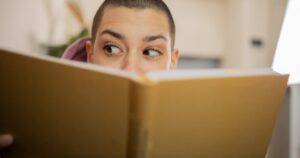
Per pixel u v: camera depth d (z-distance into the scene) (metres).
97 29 0.68
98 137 0.41
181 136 0.41
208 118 0.42
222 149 0.48
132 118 0.36
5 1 0.82
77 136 0.43
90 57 0.70
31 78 0.42
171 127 0.39
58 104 0.42
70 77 0.39
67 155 0.45
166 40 0.69
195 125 0.42
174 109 0.38
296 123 0.92
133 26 0.65
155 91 0.34
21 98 0.45
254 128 0.49
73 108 0.41
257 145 0.52
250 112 0.47
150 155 0.39
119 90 0.36
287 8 0.89
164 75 0.36
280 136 0.95
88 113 0.40
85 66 0.38
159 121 0.37
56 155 0.47
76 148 0.44
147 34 0.66
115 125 0.38
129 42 0.66
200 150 0.45
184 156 0.44
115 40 0.66
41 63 0.40
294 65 0.90
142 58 0.66
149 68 0.67
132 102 0.35
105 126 0.39
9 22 0.82
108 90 0.36
